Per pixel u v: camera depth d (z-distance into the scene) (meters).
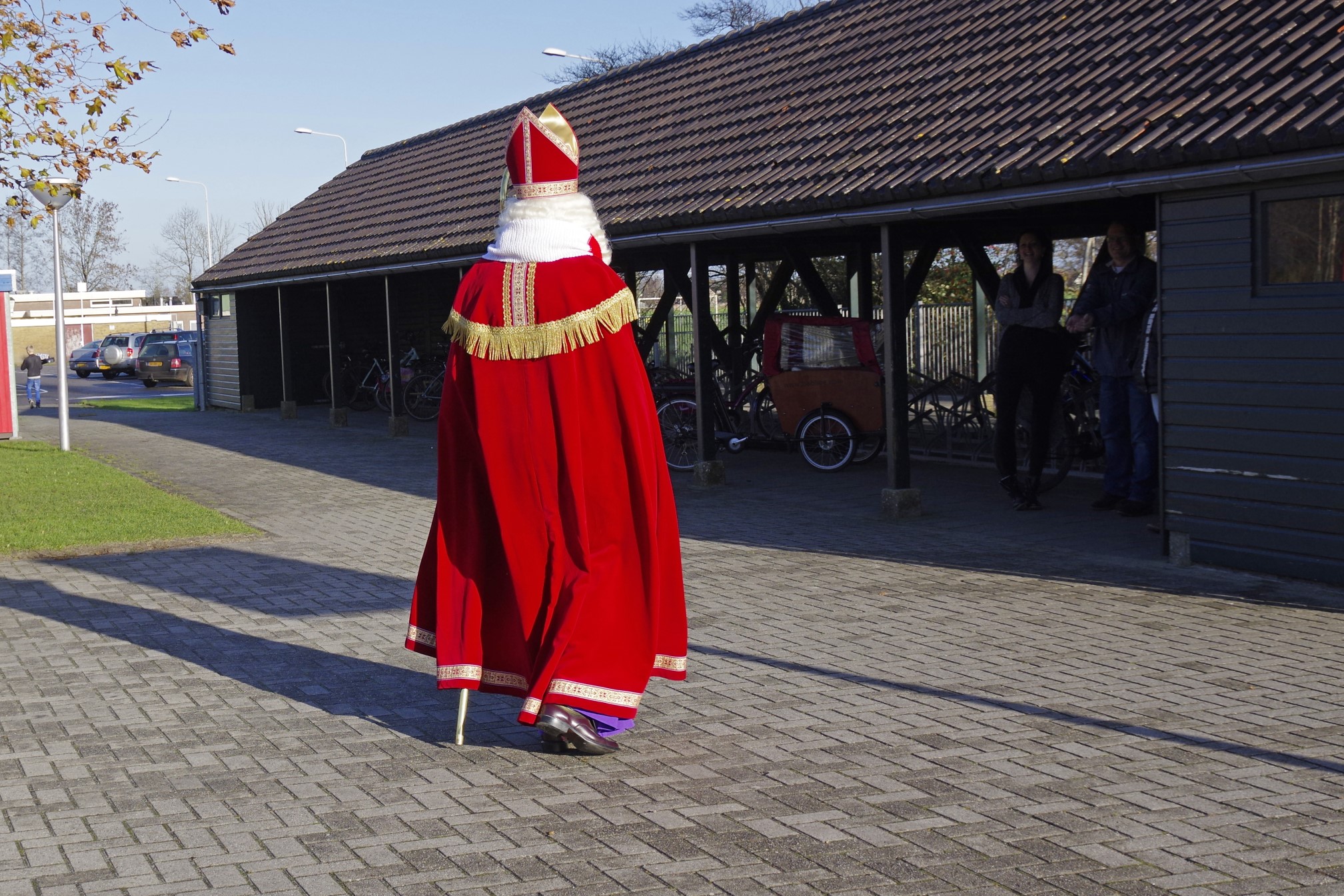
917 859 3.72
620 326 4.67
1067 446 10.64
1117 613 6.83
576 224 4.80
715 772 4.53
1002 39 11.24
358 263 18.45
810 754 4.70
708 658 6.17
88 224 96.69
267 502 12.40
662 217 11.68
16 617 7.34
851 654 6.16
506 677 4.87
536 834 3.98
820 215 10.19
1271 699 5.23
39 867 3.77
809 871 3.65
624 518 4.70
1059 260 28.30
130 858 3.83
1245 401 7.52
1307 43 7.83
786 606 7.28
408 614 7.31
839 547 9.09
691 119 14.44
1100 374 10.16
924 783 4.36
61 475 14.87
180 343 41.69
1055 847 3.79
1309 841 3.80
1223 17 9.00
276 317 25.78
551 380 4.66
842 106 12.01
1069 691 5.43
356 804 4.28
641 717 5.25
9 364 20.28
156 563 9.05
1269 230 7.33
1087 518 9.94
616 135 15.48
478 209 17.28
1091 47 9.95
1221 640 6.21
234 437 19.86
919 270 12.84
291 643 6.63
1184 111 7.89
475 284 4.82
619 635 4.65
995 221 11.30
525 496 4.73
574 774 4.55
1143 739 4.77
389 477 14.26
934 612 7.02
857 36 13.87
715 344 15.89
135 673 6.07
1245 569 7.63
